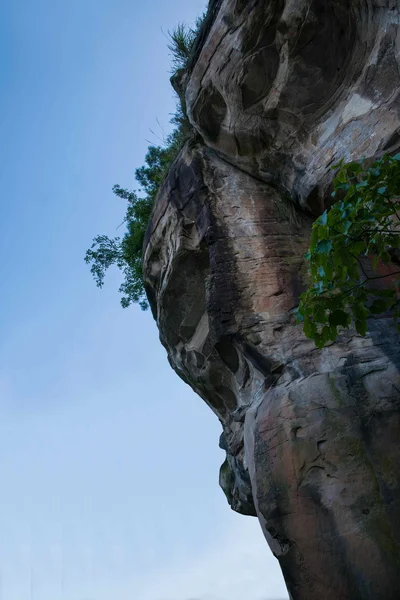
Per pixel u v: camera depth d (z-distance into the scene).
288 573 7.12
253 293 9.02
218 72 9.83
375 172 6.43
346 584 6.84
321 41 8.92
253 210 9.94
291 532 7.25
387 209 6.50
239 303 8.96
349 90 9.02
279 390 8.16
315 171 9.32
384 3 8.27
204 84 10.09
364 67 8.77
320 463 7.45
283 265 9.26
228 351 9.03
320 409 7.75
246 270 9.26
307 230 9.74
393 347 8.18
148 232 11.70
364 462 7.32
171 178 10.99
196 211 10.30
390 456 7.30
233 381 10.68
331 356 8.25
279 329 8.65
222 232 9.74
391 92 8.47
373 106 8.67
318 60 9.04
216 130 10.37
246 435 8.46
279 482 7.54
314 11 8.73
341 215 6.47
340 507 7.16
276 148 9.85
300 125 9.53
